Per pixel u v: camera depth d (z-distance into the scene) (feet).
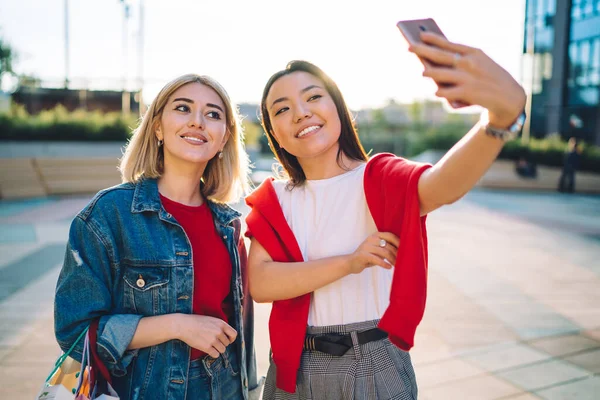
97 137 48.67
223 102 5.16
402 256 3.82
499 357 10.70
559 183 55.72
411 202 3.83
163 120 4.86
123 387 4.51
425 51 2.94
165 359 4.52
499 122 3.01
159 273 4.56
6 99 59.47
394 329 3.77
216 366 4.83
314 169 5.02
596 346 11.24
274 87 4.86
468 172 3.35
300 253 4.70
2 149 43.80
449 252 21.68
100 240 4.42
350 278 4.65
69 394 4.00
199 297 4.82
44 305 13.41
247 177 5.87
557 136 70.85
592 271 18.38
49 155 45.96
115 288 4.52
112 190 4.72
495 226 29.22
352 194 4.76
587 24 69.92
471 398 8.91
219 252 5.07
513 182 57.11
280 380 4.71
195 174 5.11
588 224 30.32
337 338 4.52
